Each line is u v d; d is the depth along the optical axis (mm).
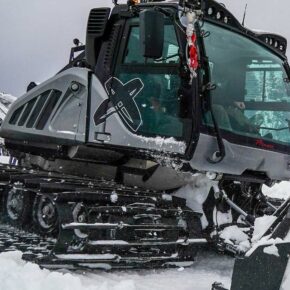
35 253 4512
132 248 4582
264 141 5438
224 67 5289
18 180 5145
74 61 6215
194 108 4730
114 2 5484
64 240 4289
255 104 5547
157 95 5031
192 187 5238
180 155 4773
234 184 5457
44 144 6004
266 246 3373
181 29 4840
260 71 5668
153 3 5145
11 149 6543
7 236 5141
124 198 4660
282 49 6055
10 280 3854
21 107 6309
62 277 3939
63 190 4609
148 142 4988
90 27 5566
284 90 5957
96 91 5430
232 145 5090
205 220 5074
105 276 4547
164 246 4695
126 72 5281
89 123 5430
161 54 4598
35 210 5137
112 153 5516
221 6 5312
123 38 5359
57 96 5797
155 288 4273
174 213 4797
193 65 4707
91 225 4340
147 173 5391
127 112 5191
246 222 5211
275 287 3293
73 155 5625
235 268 3449
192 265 5191
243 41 5555
